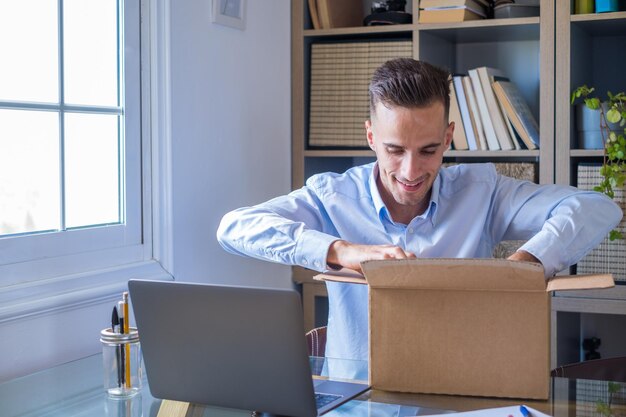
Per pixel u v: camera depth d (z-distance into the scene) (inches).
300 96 117.1
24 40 75.2
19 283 72.6
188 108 94.3
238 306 47.0
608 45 116.1
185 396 51.3
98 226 83.7
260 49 109.2
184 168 93.8
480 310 48.4
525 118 108.7
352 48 114.5
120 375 56.5
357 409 47.8
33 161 76.5
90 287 78.6
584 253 59.4
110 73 85.8
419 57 110.4
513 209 69.1
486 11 113.9
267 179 111.9
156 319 50.1
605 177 102.0
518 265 45.3
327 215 73.5
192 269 95.7
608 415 45.6
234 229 64.2
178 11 91.7
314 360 60.9
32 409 54.1
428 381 49.9
